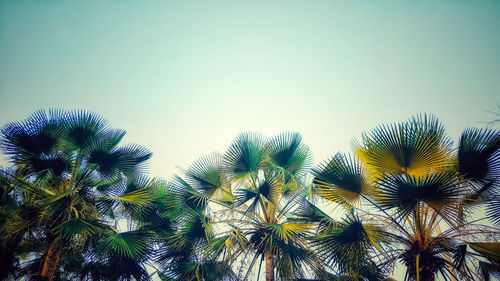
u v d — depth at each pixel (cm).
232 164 870
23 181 835
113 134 890
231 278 820
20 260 808
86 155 852
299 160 903
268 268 777
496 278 646
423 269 641
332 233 671
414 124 649
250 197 841
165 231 894
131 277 830
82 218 780
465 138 665
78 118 869
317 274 759
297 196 858
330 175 688
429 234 660
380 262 688
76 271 835
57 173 812
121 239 788
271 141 904
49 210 763
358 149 746
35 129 810
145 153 893
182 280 837
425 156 636
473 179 655
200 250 838
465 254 641
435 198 587
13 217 789
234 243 818
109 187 889
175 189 885
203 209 901
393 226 682
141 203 845
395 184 595
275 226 759
